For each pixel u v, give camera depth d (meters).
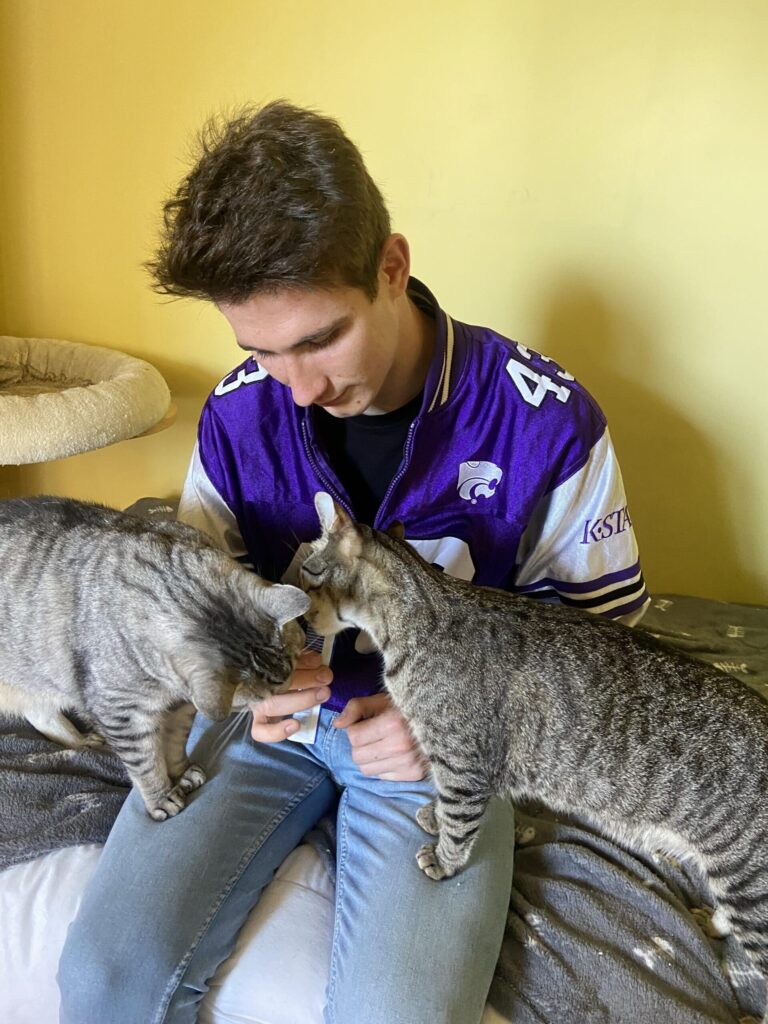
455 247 2.02
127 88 2.10
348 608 1.30
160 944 1.12
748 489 2.09
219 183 0.97
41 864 1.35
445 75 1.86
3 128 2.24
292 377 1.12
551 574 1.51
